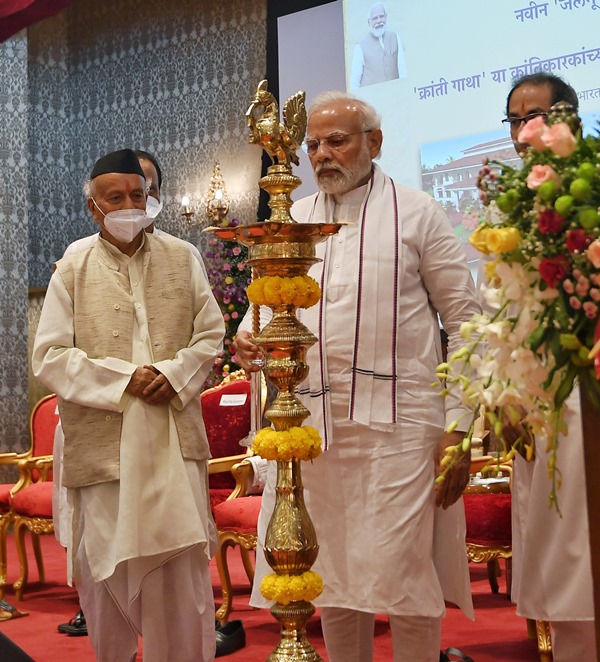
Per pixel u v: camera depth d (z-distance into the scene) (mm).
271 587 2127
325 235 2154
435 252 2820
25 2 7695
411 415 2729
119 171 3137
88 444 3018
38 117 9781
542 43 6738
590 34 6523
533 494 2721
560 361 1454
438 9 7266
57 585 5637
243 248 7480
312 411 2768
